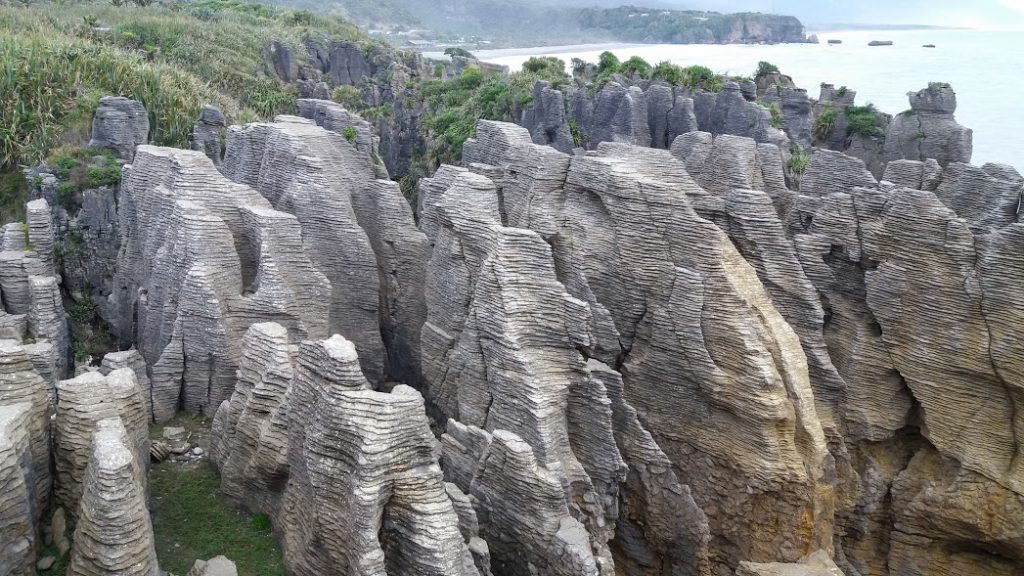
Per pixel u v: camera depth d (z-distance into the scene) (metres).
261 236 23.77
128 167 28.77
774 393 22.58
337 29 110.75
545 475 18.41
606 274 25.03
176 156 25.70
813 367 27.00
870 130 55.78
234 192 25.44
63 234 32.47
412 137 67.31
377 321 28.19
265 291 23.42
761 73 68.00
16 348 15.70
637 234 24.33
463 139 58.09
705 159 33.47
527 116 57.69
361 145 37.34
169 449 21.23
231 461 19.20
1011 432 25.69
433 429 25.17
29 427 15.20
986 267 25.25
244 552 17.66
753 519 23.77
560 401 20.67
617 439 23.30
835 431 27.16
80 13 73.75
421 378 28.50
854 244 27.86
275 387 18.59
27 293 25.41
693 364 23.58
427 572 14.78
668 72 61.88
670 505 23.23
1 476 13.71
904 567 28.05
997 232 25.08
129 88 44.03
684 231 23.72
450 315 24.48
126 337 28.83
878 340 27.67
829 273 28.42
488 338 21.55
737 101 50.84
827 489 23.56
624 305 24.81
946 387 26.38
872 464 27.95
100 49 47.75
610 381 22.36
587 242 25.31
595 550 19.16
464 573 15.05
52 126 38.97
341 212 27.31
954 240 25.72
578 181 25.83
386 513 15.32
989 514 26.00
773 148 33.44
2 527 13.85
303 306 24.39
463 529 17.34
